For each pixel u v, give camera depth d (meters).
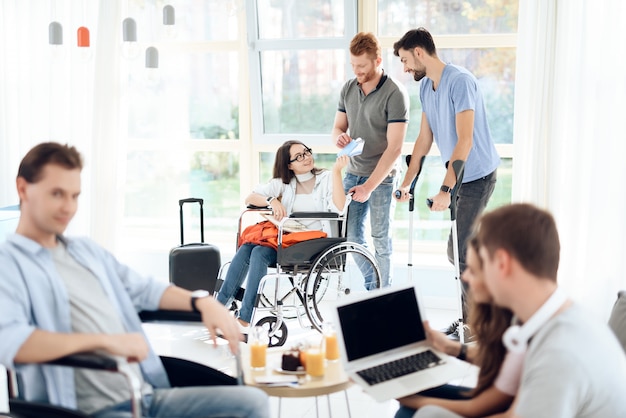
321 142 4.77
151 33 4.88
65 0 4.68
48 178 1.90
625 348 2.24
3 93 4.81
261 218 5.02
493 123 4.55
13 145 4.88
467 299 3.82
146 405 1.99
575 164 3.99
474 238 1.76
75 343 1.75
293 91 4.74
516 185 4.12
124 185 4.73
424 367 2.04
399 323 2.14
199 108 4.98
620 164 3.95
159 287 2.19
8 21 4.76
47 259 1.94
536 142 4.03
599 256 3.99
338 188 3.84
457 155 3.53
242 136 4.93
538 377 1.53
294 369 2.18
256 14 4.57
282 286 4.70
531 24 3.99
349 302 2.09
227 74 4.90
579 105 3.95
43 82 4.82
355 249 3.77
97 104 4.61
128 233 5.14
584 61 3.91
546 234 1.60
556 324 1.57
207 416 1.95
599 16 3.89
